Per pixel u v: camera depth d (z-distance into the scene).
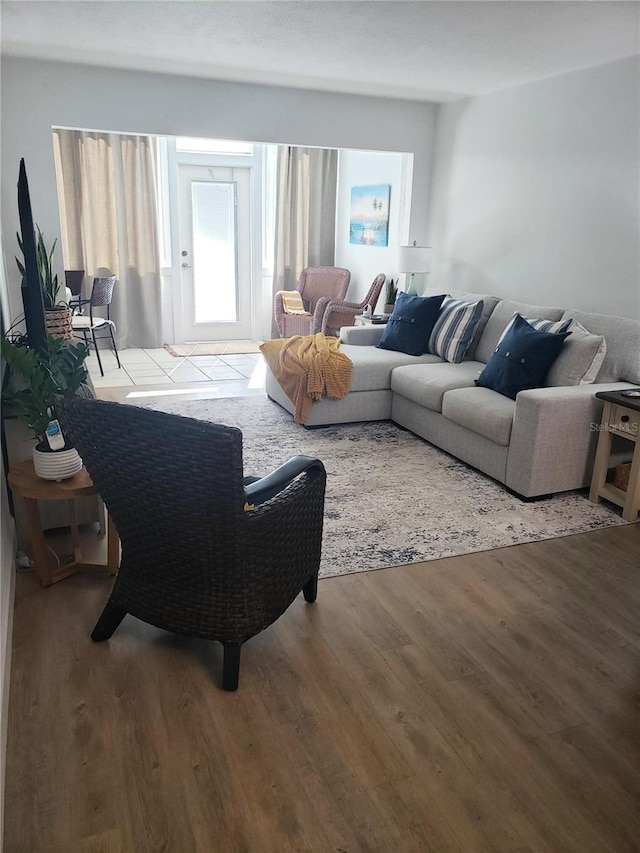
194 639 2.21
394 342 4.79
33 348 2.65
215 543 1.88
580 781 1.68
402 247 5.34
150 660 2.10
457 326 4.52
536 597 2.50
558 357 3.60
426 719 1.88
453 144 5.34
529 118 4.50
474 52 3.76
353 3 2.98
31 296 2.63
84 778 1.65
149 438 1.74
